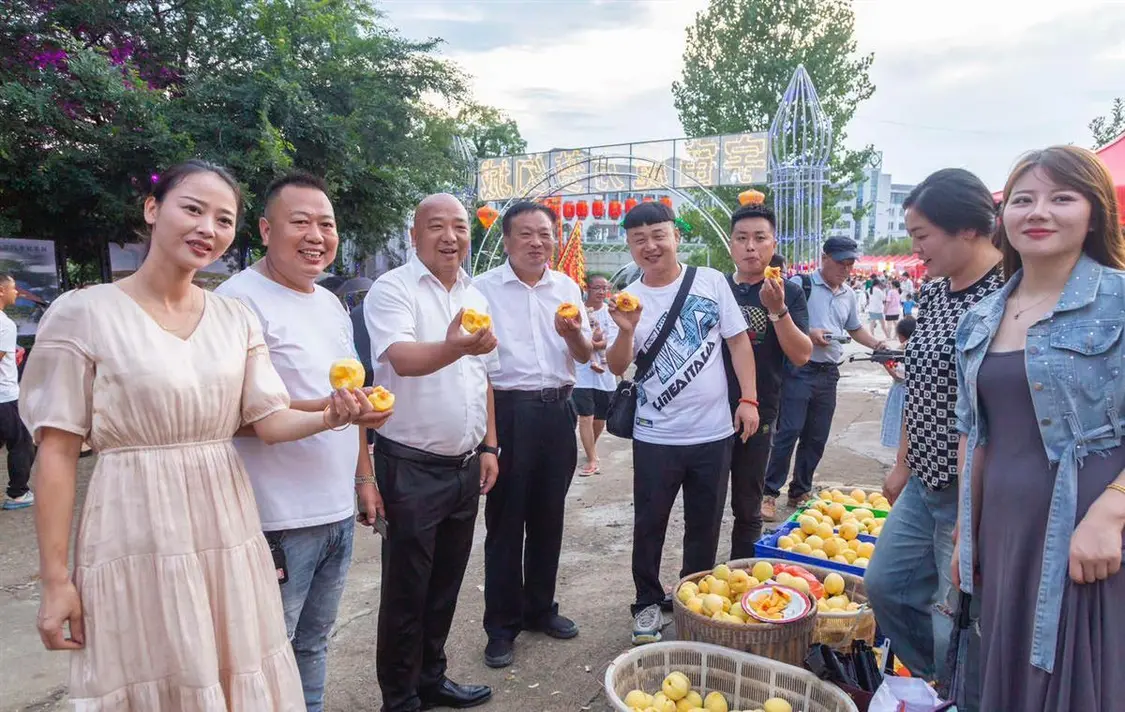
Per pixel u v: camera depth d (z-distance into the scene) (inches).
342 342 95.5
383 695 111.7
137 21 346.9
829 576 128.8
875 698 89.5
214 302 78.1
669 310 137.3
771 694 104.1
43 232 359.6
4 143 288.4
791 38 974.4
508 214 132.5
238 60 361.7
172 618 68.7
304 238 89.0
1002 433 79.4
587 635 144.7
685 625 116.0
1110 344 70.4
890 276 1107.9
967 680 89.9
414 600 107.8
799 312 158.7
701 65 1010.7
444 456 107.4
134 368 67.4
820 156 600.4
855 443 301.7
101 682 67.2
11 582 171.6
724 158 569.9
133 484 68.6
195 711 69.1
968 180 95.4
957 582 89.0
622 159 618.5
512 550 132.6
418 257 111.4
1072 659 71.2
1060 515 72.1
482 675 130.3
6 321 220.4
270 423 78.9
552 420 132.6
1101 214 73.9
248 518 76.3
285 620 87.1
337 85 368.5
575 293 138.5
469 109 589.3
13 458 225.9
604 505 229.0
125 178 320.2
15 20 303.4
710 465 136.9
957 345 86.7
